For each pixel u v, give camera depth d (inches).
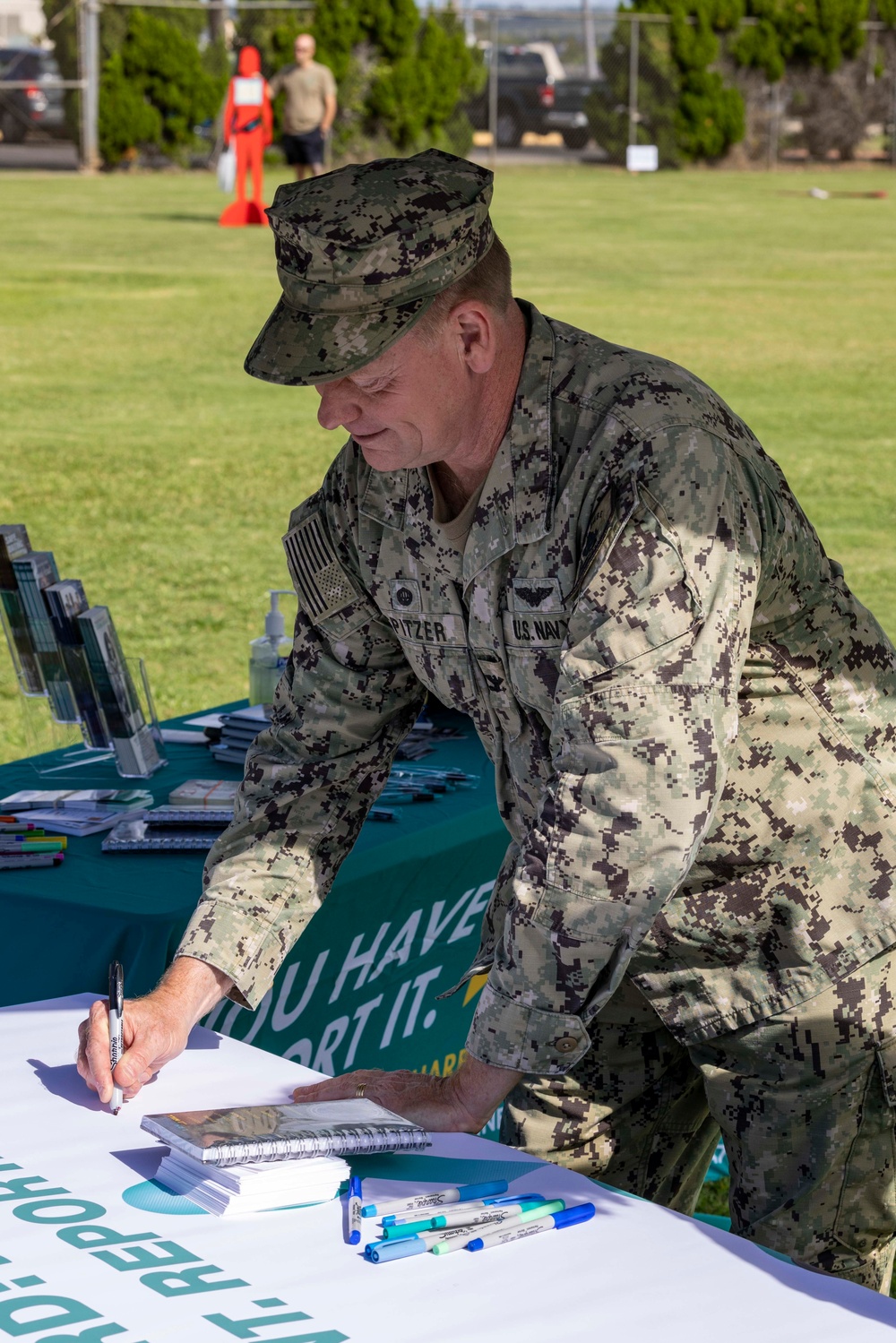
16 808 112.5
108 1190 66.0
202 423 416.2
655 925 80.6
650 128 1295.5
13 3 1405.0
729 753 71.3
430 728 133.8
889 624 258.7
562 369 74.3
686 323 573.3
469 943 119.0
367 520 80.8
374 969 108.3
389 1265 60.8
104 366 488.1
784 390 463.8
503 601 76.4
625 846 69.2
